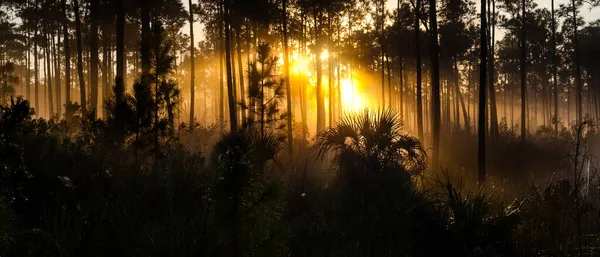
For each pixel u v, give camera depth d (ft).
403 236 18.49
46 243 15.25
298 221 19.29
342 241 18.16
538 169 43.96
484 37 36.73
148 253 14.53
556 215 20.92
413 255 17.74
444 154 58.49
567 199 22.61
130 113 27.84
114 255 15.01
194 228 15.20
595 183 24.64
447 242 17.69
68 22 130.72
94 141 29.22
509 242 18.01
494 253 16.87
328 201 23.97
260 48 47.70
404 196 23.36
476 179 37.55
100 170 22.77
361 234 18.65
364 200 22.85
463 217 18.24
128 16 113.80
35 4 131.75
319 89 115.34
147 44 31.22
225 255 11.63
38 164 18.85
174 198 19.22
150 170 26.43
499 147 58.08
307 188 26.61
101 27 117.91
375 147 28.32
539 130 102.94
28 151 19.76
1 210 14.58
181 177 21.44
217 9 123.54
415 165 29.43
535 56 172.55
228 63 71.72
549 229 19.53
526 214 19.44
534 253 17.61
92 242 15.34
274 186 11.67
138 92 28.58
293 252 16.43
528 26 149.59
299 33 130.21
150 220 17.80
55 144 24.13
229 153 11.68
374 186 25.09
